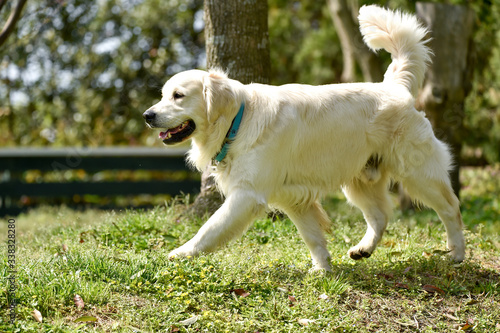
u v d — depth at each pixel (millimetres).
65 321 3445
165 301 3748
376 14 5051
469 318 3885
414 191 4824
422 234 5785
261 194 4258
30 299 3531
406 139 4668
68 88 14281
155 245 5008
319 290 4039
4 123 14000
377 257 4973
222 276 4031
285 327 3549
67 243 5098
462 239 4879
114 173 11828
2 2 6727
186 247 4238
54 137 13500
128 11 14633
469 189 11539
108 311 3596
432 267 4586
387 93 4703
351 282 4219
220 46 6125
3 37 6703
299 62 17656
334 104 4496
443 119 7984
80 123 13711
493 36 11711
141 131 13875
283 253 4934
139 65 14656
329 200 9695
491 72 12688
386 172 4906
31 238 5887
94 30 14297
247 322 3547
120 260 4160
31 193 10641
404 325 3758
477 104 12953
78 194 10727
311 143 4410
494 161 13508
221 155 4363
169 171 11234
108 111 13891
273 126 4258
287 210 4637
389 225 6055
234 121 4324
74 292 3682
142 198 11883
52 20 13398
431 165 4762
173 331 3447
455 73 7898
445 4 7852
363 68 12070
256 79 6195
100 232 5516
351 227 6109
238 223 4207
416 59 4961
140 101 14172
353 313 3812
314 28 18484
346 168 4590
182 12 14656
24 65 13820
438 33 7824
